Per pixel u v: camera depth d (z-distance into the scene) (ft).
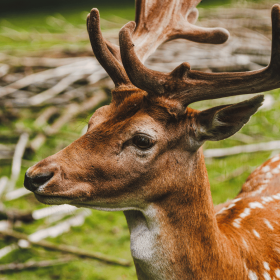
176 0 16.66
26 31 75.25
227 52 50.01
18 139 37.22
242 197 18.24
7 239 25.31
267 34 55.88
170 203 13.08
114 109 13.32
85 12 90.94
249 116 12.32
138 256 13.17
